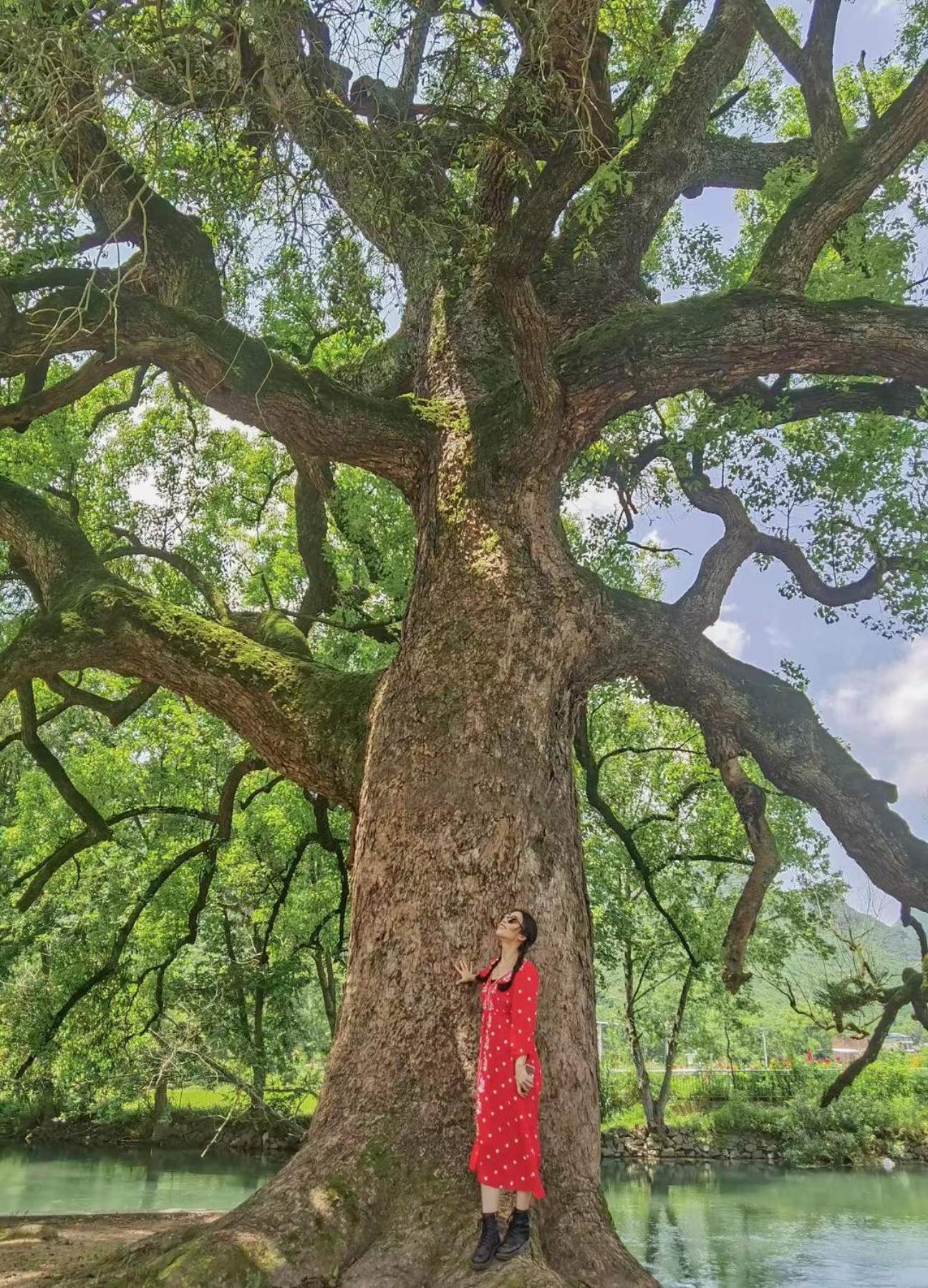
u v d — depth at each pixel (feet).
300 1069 80.53
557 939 21.35
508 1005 18.04
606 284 31.78
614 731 68.39
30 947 68.28
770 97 45.75
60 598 28.78
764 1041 129.08
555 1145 19.48
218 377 24.54
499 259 21.68
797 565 33.78
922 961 33.30
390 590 41.96
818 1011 70.64
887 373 25.77
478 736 22.53
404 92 26.73
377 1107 19.33
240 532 59.36
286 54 20.52
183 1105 89.40
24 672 27.14
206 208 25.27
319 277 25.26
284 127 21.47
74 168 26.91
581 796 68.74
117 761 66.28
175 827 67.97
